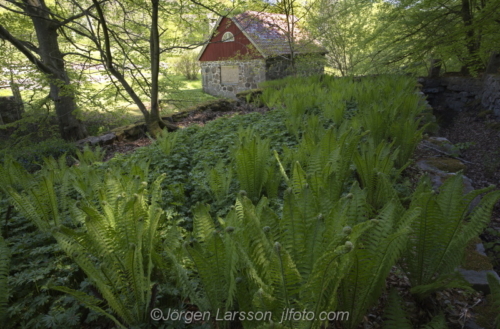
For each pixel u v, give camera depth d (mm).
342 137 3119
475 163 5562
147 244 1971
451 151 4758
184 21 7594
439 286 1716
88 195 2791
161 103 7672
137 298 1715
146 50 7543
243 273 1621
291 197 1479
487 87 8797
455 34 6660
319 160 2719
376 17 12586
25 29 8258
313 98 6848
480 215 1774
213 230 1621
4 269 1778
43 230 2602
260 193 3143
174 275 1991
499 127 7387
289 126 4875
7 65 6742
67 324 1737
